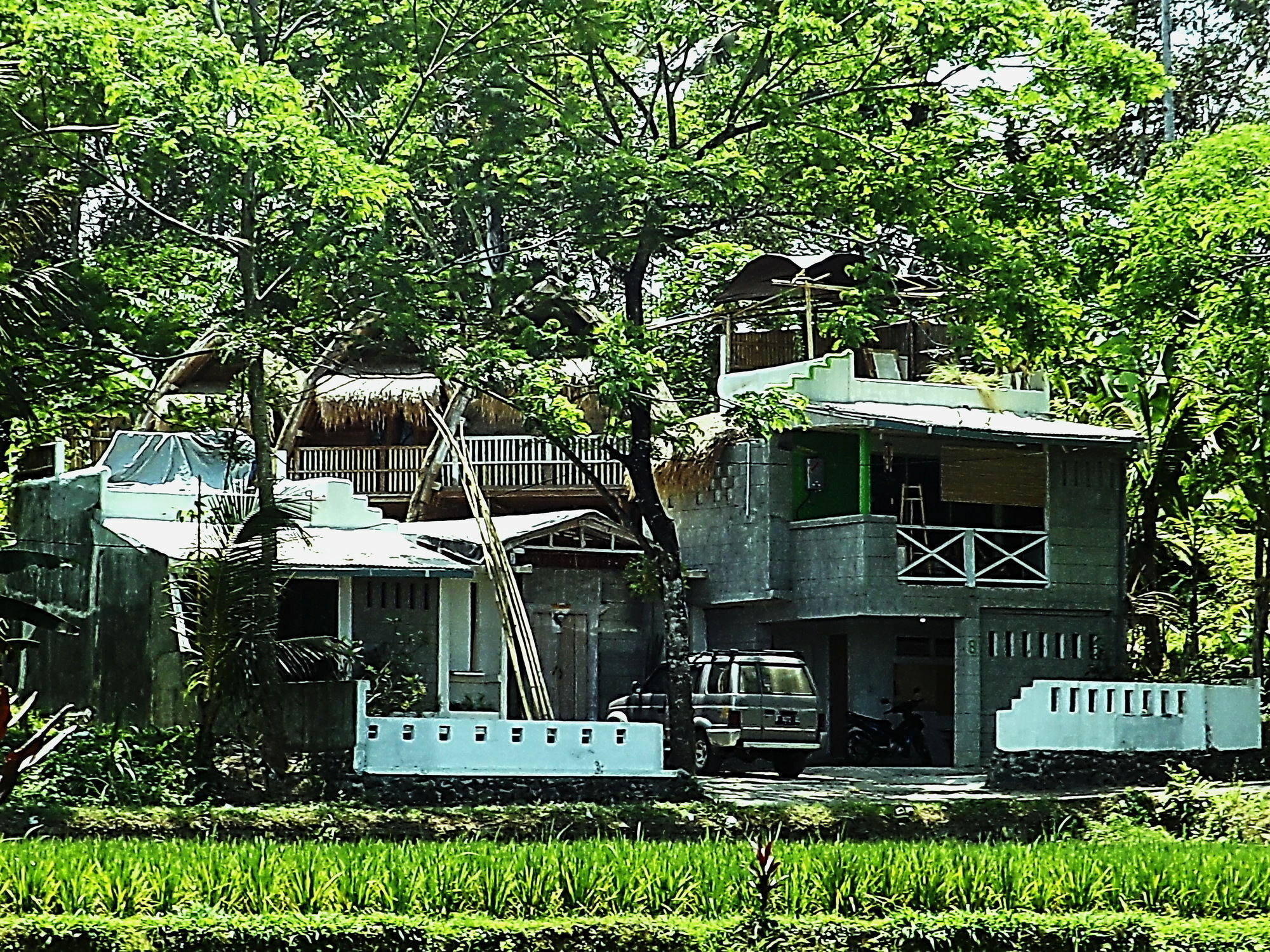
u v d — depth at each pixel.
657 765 34.16
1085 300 40.41
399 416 50.78
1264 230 38.22
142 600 36.66
